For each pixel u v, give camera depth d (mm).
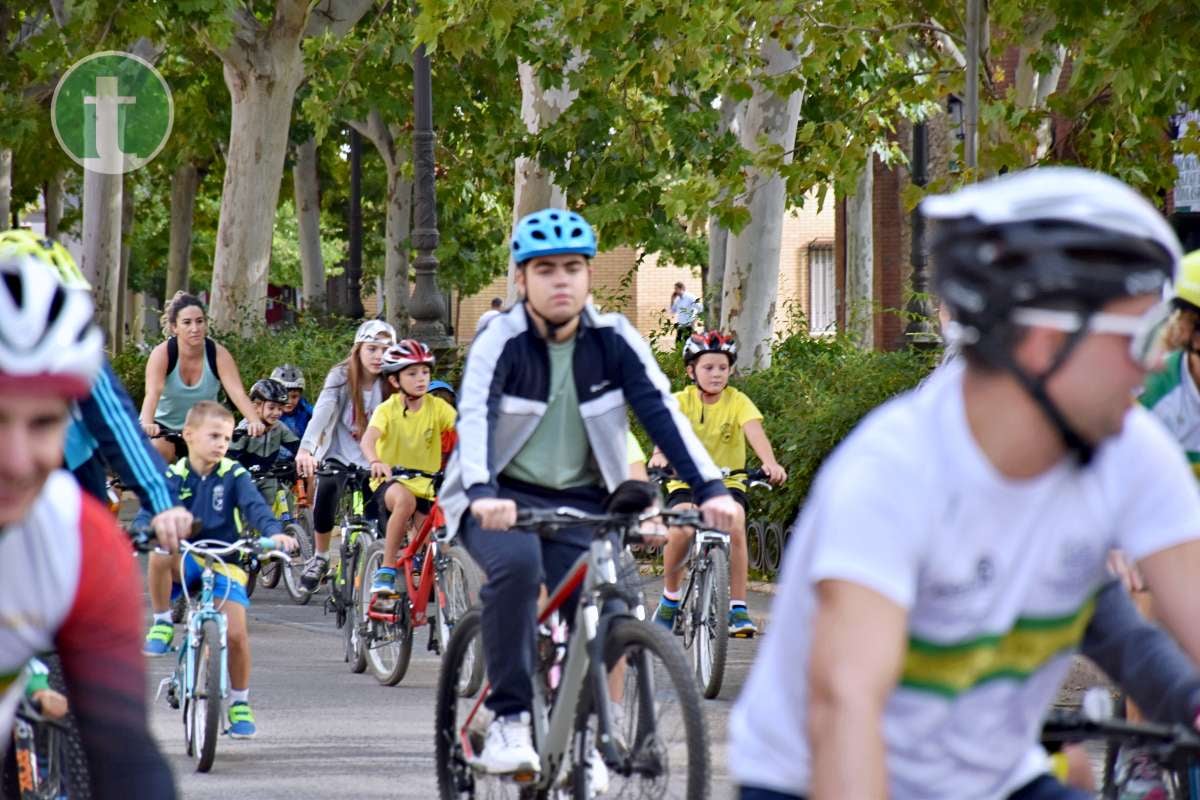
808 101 33219
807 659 4035
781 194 31375
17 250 6949
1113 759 6105
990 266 3707
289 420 25359
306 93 54219
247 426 20891
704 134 31359
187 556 13562
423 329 32719
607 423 9953
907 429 3902
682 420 9773
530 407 9875
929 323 26984
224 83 50031
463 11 28141
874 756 3703
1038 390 3713
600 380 9906
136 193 75000
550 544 10031
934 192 23016
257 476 24594
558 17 28422
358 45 44000
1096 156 23922
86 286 4473
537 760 9414
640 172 31297
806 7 25125
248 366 35594
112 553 4426
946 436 3865
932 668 4047
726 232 38438
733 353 16984
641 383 9859
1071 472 3916
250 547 13102
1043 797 4414
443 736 10555
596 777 9031
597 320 9906
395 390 17422
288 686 16938
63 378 3881
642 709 8664
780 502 24000
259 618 22422
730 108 40656
